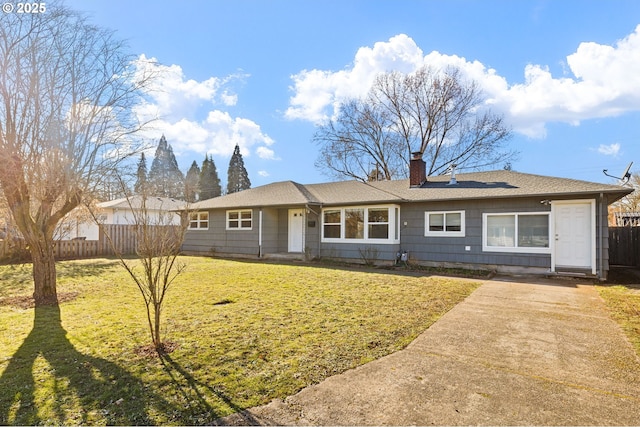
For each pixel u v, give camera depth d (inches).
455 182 557.6
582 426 104.8
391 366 147.6
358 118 1115.3
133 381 130.6
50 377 133.3
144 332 187.6
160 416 107.8
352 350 164.9
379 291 308.2
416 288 325.1
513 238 443.8
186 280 364.8
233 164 2048.5
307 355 158.1
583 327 205.3
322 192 654.5
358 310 239.8
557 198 417.4
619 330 199.3
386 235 513.3
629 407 115.6
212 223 698.8
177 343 171.2
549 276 410.6
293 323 207.3
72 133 235.1
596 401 119.5
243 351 161.8
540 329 201.3
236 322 208.4
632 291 319.0
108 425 102.9
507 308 251.0
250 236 636.1
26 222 258.7
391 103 1079.6
